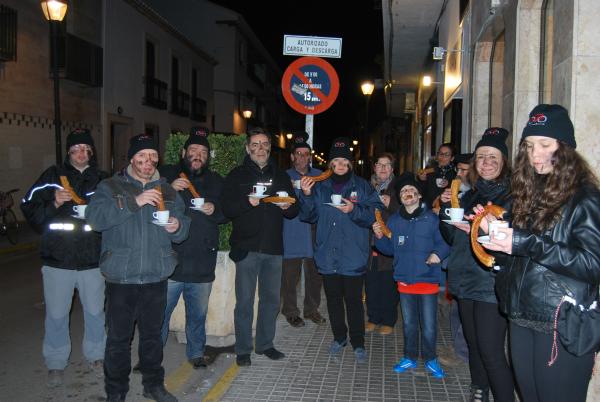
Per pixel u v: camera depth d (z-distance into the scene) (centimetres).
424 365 514
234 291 566
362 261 529
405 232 502
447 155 704
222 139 573
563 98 416
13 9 1474
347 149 534
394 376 491
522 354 291
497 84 725
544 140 278
